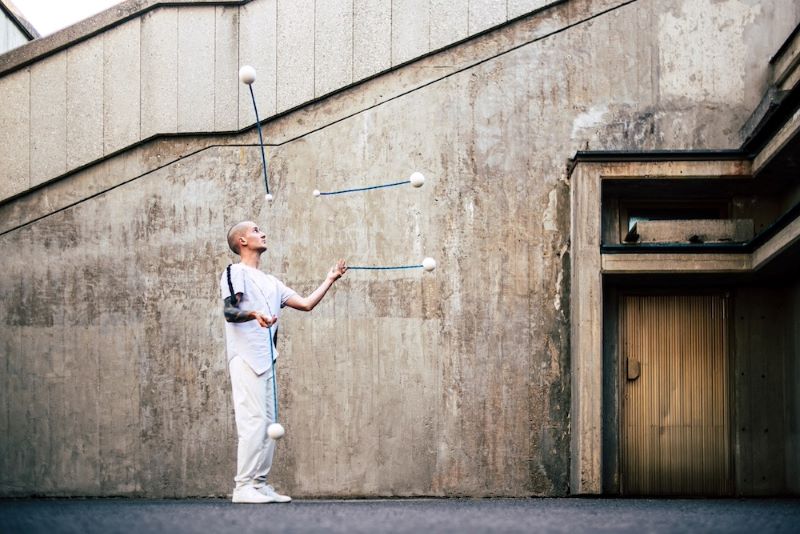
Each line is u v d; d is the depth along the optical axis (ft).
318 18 27.43
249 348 20.30
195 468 26.76
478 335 26.91
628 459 27.37
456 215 27.20
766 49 27.43
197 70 27.45
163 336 27.07
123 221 27.35
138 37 27.55
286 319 27.02
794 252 23.90
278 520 14.97
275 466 26.63
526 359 26.89
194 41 27.48
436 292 27.02
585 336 25.86
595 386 25.77
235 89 27.40
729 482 27.37
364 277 27.09
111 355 27.07
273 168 27.35
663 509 18.88
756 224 27.58
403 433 26.71
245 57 27.43
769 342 27.61
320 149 27.35
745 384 27.55
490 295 27.02
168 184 27.37
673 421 27.53
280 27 27.43
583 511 17.94
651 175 26.09
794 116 22.89
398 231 27.17
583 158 26.22
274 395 20.72
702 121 27.35
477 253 27.12
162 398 26.94
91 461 26.81
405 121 27.37
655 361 27.66
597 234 26.09
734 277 26.86
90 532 13.23
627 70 27.45
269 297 20.65
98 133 27.40
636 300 27.81
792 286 26.91
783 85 26.14
